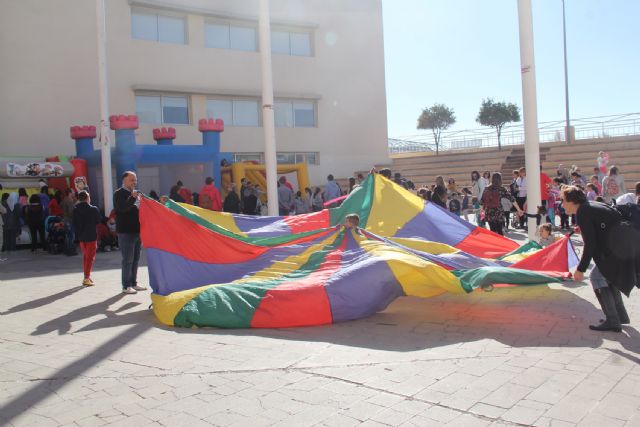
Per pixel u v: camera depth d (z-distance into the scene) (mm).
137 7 24516
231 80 26953
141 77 24453
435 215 9891
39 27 22062
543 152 29391
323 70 30141
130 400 4375
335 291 6445
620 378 4422
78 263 13109
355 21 31266
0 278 11070
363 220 9578
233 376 4801
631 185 24688
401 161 33250
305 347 5566
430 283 6539
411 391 4297
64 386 4762
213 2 26359
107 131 16188
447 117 37781
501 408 3938
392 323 6430
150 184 22484
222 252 8102
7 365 5398
